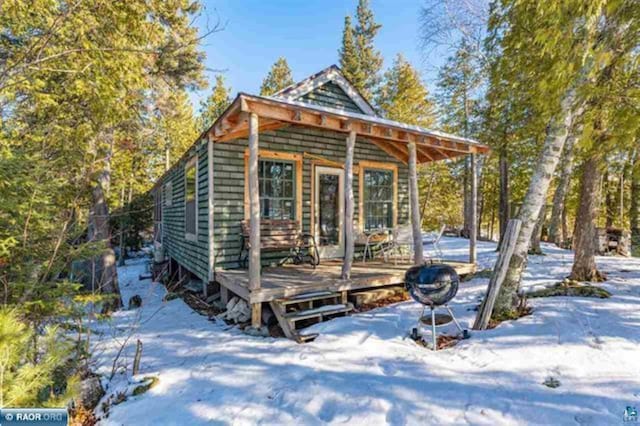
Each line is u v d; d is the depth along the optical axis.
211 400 2.54
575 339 3.13
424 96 17.16
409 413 2.24
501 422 2.09
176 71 8.30
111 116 4.70
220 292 5.70
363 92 20.14
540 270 6.21
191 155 6.68
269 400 2.50
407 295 5.18
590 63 3.15
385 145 7.45
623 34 3.12
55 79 4.48
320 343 3.49
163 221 11.05
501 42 5.58
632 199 14.09
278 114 4.10
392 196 7.73
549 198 15.18
